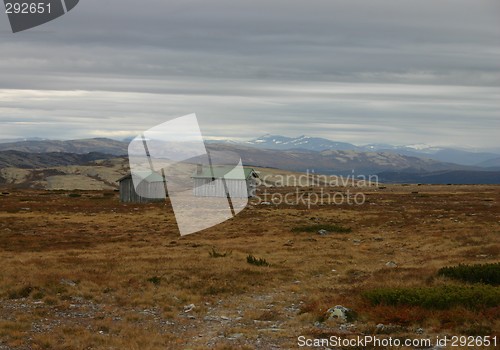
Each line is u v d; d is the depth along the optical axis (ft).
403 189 463.01
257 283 93.86
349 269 107.65
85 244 144.87
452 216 207.41
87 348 54.08
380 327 61.26
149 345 54.54
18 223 188.44
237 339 57.93
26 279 85.51
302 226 182.91
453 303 66.33
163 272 98.37
